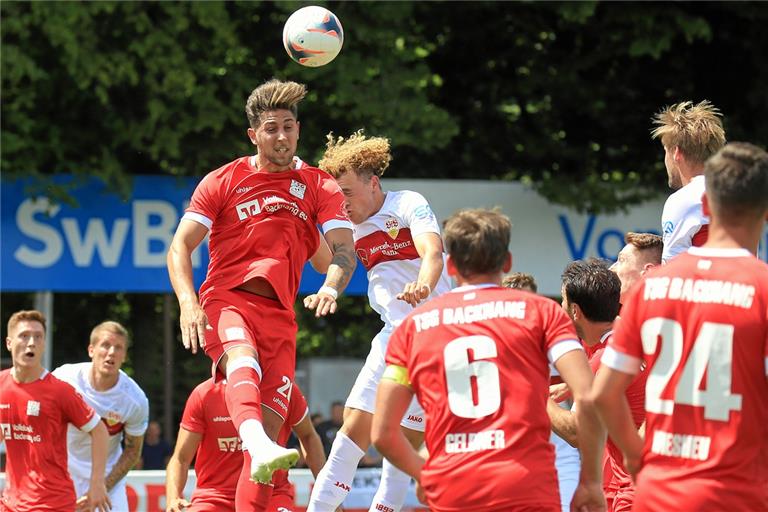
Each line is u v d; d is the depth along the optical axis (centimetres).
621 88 6184
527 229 5594
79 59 4991
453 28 6100
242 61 5600
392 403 1581
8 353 6519
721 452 1391
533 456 1507
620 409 1474
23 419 3017
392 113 5381
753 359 1391
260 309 1975
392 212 2342
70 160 5366
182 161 5703
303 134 5697
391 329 2325
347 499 3472
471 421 1522
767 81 5975
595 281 2088
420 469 1588
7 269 5262
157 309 6775
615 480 2153
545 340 1538
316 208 2045
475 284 1589
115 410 3212
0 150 5188
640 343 1462
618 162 6306
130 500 3434
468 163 6369
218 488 2756
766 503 1391
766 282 1397
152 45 5125
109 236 5347
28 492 3045
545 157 6338
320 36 2242
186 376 6850
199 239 1991
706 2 5803
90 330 6769
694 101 6200
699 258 1438
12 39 5131
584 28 5903
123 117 5347
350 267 2003
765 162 1432
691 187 1920
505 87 6253
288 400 1997
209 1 5188
